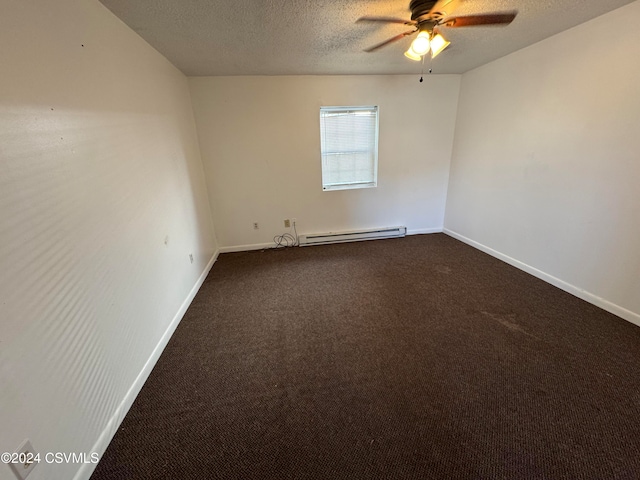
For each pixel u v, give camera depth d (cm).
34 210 107
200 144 343
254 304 261
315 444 135
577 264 247
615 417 142
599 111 216
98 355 138
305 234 403
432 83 367
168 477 124
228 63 276
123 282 164
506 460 125
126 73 183
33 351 103
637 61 190
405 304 250
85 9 144
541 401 153
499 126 313
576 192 240
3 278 94
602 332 203
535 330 209
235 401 161
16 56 104
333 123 370
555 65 243
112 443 139
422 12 166
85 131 140
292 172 375
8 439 92
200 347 207
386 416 148
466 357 186
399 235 423
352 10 176
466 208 385
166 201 233
